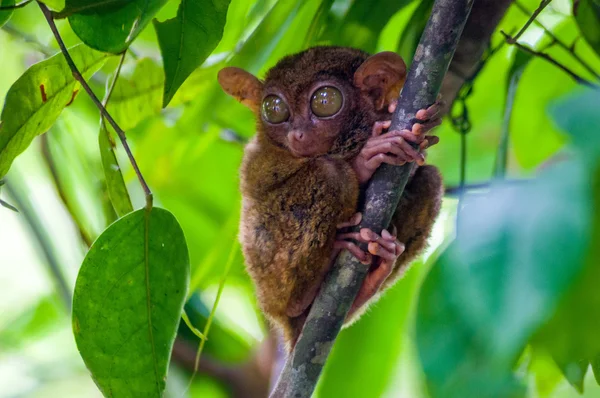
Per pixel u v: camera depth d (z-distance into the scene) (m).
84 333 3.65
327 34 5.92
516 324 3.58
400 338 5.74
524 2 6.08
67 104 4.30
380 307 5.76
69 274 7.31
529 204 3.70
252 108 5.58
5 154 4.14
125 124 5.55
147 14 3.63
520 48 5.24
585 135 3.66
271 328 6.29
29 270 8.91
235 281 7.20
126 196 4.10
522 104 6.24
